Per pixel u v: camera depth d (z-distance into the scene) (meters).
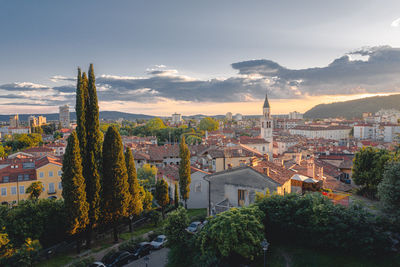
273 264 25.25
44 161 69.25
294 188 39.72
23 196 63.81
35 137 178.62
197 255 26.12
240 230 23.70
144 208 51.53
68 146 35.41
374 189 43.59
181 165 56.09
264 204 29.47
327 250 25.86
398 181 27.62
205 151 85.38
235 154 67.69
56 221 37.28
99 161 40.53
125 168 40.44
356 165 46.94
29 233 34.28
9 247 31.25
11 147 159.62
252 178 35.50
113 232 44.56
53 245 38.12
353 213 25.44
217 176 38.84
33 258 32.38
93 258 33.31
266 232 28.59
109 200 39.50
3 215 35.81
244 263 25.39
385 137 179.62
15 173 64.62
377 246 23.89
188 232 29.86
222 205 37.22
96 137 40.31
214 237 24.48
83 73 39.62
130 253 34.22
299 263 24.75
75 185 35.16
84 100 39.69
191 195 59.41
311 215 26.09
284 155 96.94
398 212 26.08
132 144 137.00
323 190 41.41
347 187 49.94
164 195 51.16
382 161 42.44
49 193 66.44
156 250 36.97
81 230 36.38
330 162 70.19
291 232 27.73
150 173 72.81
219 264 23.02
